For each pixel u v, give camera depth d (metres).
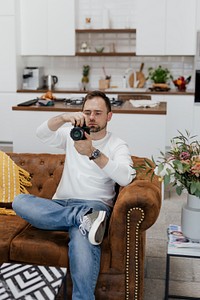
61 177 2.74
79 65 6.71
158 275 2.69
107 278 2.18
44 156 2.96
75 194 2.43
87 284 2.05
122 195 2.18
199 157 2.04
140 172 2.46
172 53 6.09
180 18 5.96
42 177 2.89
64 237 2.29
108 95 6.12
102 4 6.46
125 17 6.45
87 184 2.41
